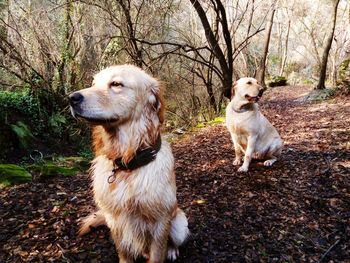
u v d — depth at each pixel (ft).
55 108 9.75
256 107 5.32
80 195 4.46
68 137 9.61
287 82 23.30
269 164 5.62
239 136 5.45
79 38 9.90
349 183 4.78
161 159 2.77
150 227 2.81
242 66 16.66
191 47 9.69
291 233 3.68
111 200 2.74
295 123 9.26
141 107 2.69
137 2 9.63
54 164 5.90
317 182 4.89
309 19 24.17
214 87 12.78
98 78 2.70
